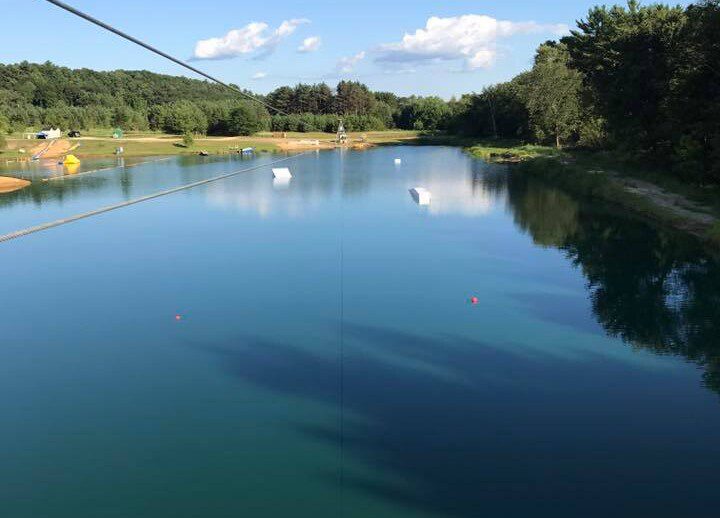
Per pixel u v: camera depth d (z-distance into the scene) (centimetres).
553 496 1092
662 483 1127
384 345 1759
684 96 3984
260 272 2486
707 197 3547
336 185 5238
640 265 2538
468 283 2331
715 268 2472
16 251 2861
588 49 5859
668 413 1372
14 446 1266
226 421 1355
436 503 1071
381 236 3139
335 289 2267
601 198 4166
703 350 1708
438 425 1331
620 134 5059
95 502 1085
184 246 2936
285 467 1184
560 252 2775
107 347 1762
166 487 1125
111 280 2392
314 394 1478
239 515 1043
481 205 4075
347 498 1084
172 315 2011
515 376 1559
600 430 1306
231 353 1717
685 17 4406
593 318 1959
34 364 1658
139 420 1366
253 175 6088
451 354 1697
